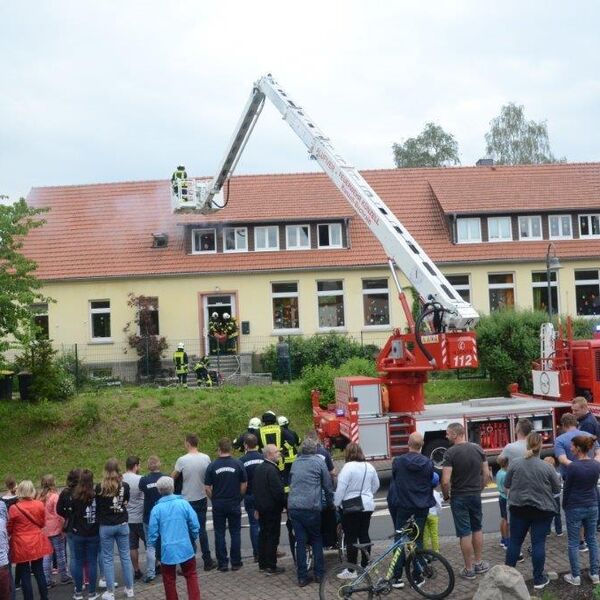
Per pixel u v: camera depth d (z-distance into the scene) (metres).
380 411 16.17
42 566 9.89
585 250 33.28
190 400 22.84
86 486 9.85
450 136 56.75
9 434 21.25
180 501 8.98
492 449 16.64
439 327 15.59
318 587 9.55
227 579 10.19
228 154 21.00
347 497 9.48
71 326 31.84
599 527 10.27
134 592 10.05
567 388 17.70
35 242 33.50
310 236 32.84
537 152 54.22
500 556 10.20
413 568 8.91
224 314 31.41
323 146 17.38
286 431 12.52
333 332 30.86
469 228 33.62
